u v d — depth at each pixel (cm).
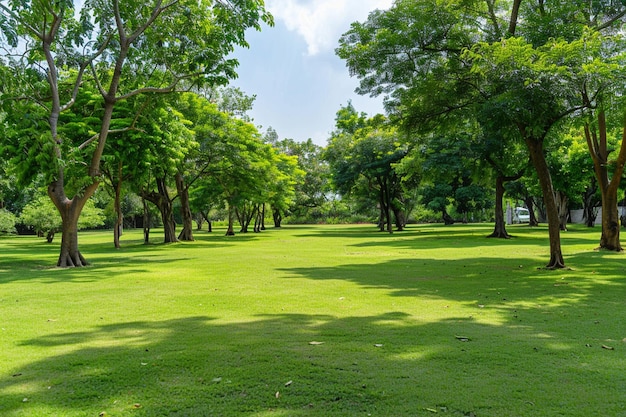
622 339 562
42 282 1130
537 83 1086
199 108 3061
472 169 2992
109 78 1808
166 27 1658
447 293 922
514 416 352
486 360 479
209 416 355
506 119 1205
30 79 1383
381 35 1338
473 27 1455
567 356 492
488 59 1159
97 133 1680
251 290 973
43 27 1408
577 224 5175
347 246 2470
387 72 1377
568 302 817
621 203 4772
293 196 5797
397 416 353
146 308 780
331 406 371
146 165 1812
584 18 1505
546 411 360
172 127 1981
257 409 366
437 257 1742
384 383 416
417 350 514
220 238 3703
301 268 1407
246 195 3872
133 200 5272
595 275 1176
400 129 1577
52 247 2942
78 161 1523
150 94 1664
